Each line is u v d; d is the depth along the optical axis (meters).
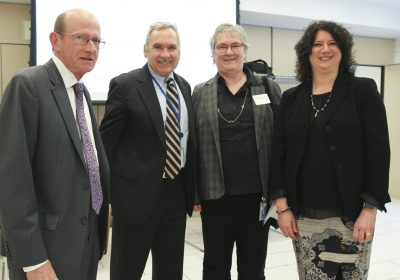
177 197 1.94
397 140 5.69
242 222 2.03
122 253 1.87
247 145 1.95
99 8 3.76
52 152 1.25
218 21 4.27
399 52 6.32
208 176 1.97
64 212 1.27
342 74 1.68
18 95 1.20
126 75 1.89
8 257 1.24
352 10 5.25
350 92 1.62
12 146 1.17
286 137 1.77
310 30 1.71
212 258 2.07
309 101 1.70
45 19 3.52
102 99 3.82
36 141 1.24
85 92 1.53
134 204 1.81
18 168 1.17
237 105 1.99
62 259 1.28
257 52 5.26
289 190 1.73
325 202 1.64
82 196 1.34
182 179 1.97
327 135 1.62
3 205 1.16
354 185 1.59
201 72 4.23
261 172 1.94
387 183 1.58
